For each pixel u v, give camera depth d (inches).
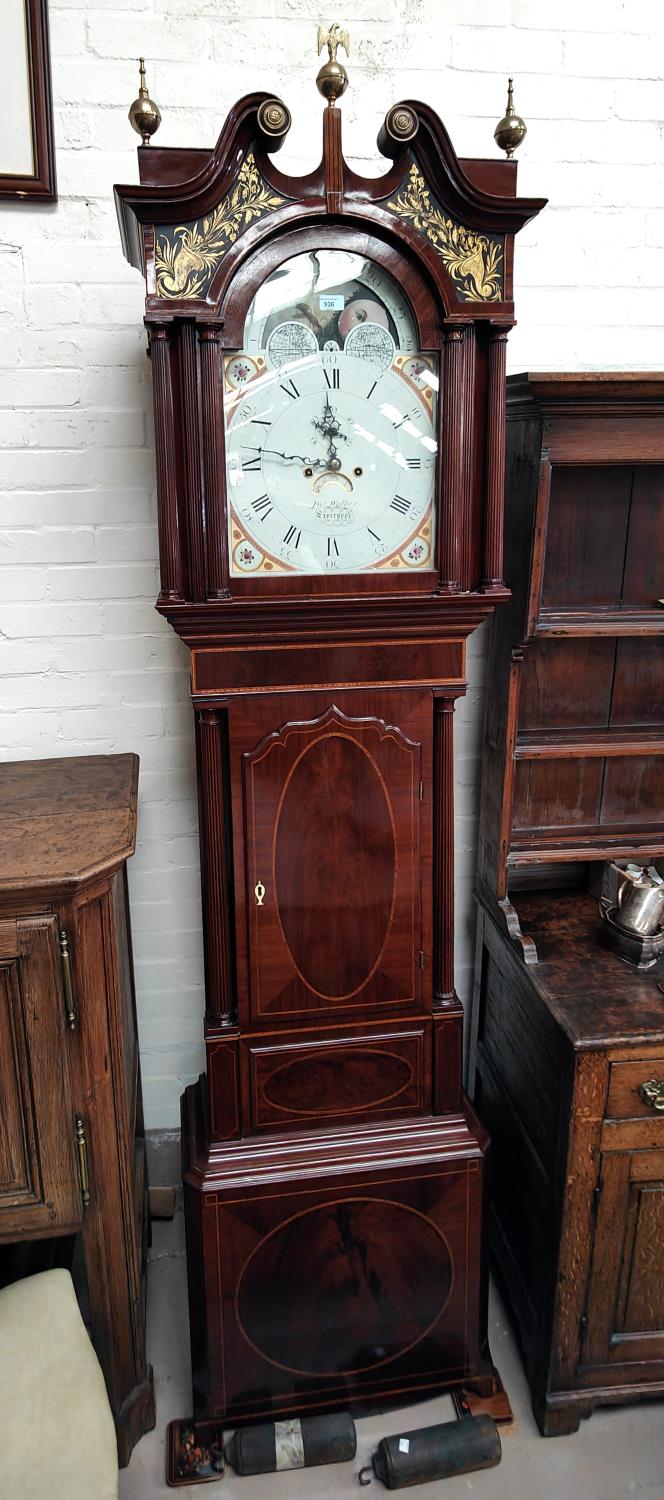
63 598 67.2
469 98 63.5
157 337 46.2
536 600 59.6
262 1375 59.5
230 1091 56.8
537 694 69.5
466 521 51.3
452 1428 59.1
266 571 50.3
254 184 45.0
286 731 52.3
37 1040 49.6
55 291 62.1
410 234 46.6
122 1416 58.4
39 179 59.4
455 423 49.4
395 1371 61.4
